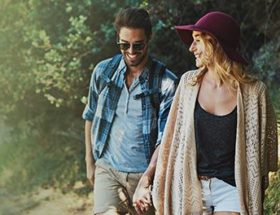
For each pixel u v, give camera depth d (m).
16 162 7.08
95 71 3.87
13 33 7.07
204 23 3.26
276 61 6.42
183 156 3.33
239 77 3.25
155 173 3.55
